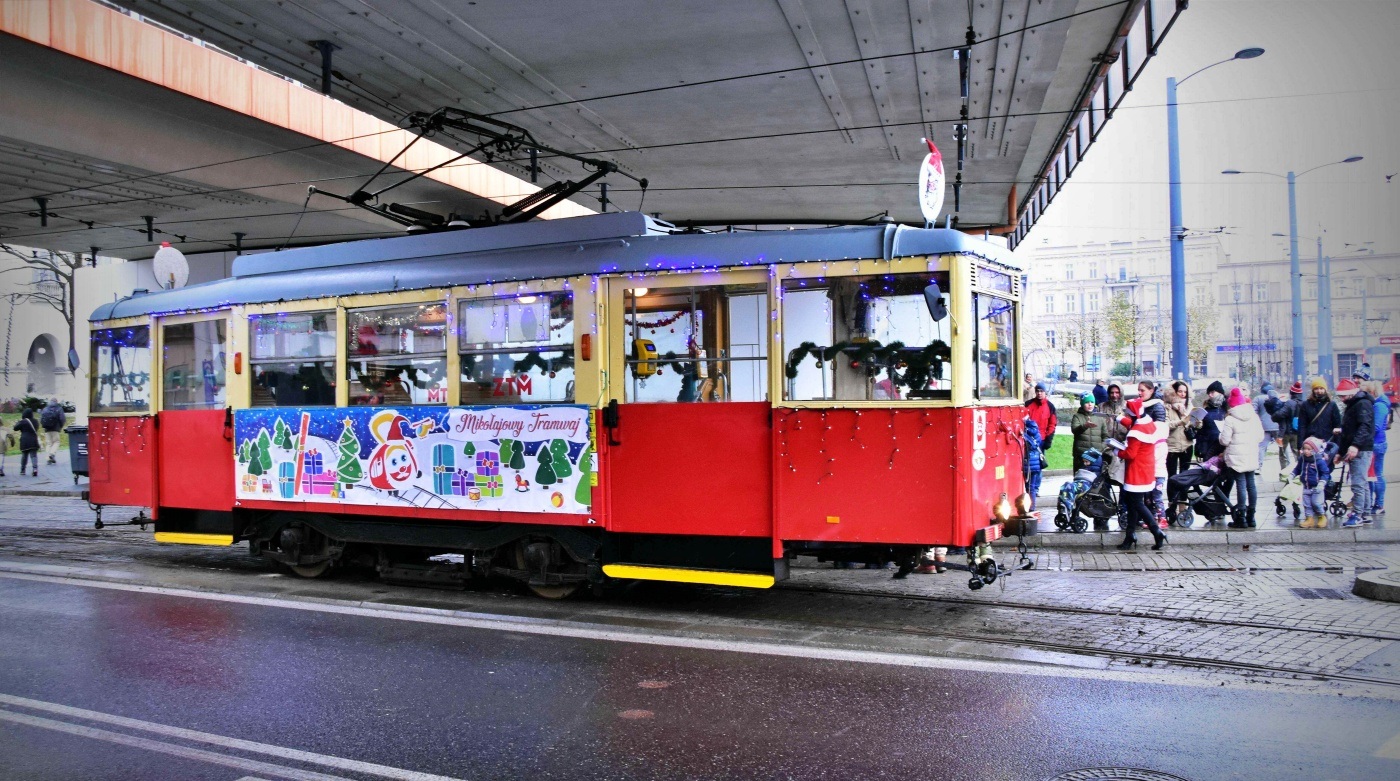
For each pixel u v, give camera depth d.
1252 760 4.67
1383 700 5.51
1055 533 11.31
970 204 23.08
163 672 6.59
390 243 9.64
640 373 8.19
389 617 8.20
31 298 40.75
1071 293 78.12
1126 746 4.89
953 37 11.82
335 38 11.89
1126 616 7.57
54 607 8.73
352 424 9.58
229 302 10.47
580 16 11.16
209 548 12.41
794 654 6.73
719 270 7.89
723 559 8.12
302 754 5.05
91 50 11.96
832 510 7.55
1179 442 12.41
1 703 5.95
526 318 8.64
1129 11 11.14
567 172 18.95
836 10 10.98
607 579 9.30
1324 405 11.95
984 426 7.55
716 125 15.73
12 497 19.05
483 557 9.09
